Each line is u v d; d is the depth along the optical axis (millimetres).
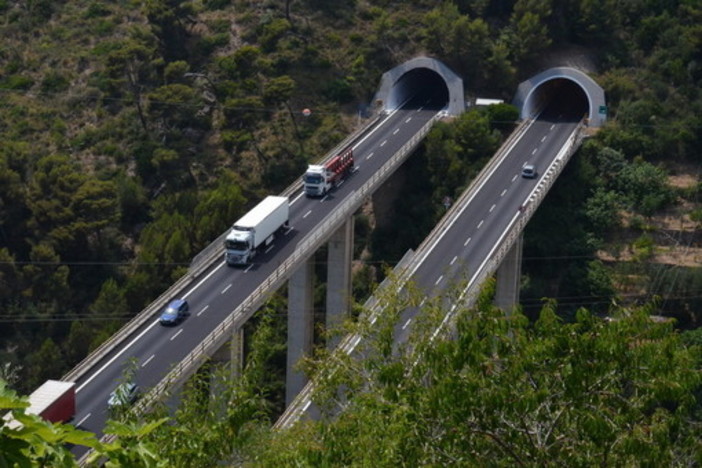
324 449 51312
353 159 187250
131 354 124188
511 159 192875
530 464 47625
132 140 196250
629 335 48844
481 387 48062
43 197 173250
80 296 165500
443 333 60000
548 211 184375
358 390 59844
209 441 51094
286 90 199625
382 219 189250
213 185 191125
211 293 139625
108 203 172000
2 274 162125
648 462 45938
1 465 27406
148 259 160625
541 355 48625
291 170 194750
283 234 157875
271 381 152375
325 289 171875
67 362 150375
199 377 64125
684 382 48094
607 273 173250
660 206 187750
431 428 49156
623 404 48375
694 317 165250
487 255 156125
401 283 70688
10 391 27609
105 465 31672
